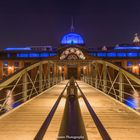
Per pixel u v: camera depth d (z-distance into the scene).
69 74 86.62
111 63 20.59
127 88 50.47
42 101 16.34
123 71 15.89
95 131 7.95
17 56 94.12
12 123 9.27
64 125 2.75
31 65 19.12
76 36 99.38
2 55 94.50
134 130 8.19
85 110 12.24
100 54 92.25
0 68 92.56
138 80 12.02
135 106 21.34
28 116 10.71
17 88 52.34
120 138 7.18
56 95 21.00
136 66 90.31
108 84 42.75
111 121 9.72
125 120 9.91
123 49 94.50
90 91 25.69
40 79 24.48
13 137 7.29
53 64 43.50
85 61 43.09
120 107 13.55
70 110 3.16
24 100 17.52
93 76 42.31
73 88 4.86
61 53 64.50
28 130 8.16
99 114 11.31
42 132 3.24
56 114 11.03
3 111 14.66
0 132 7.90
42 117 10.48
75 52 63.75
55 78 42.38
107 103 15.35
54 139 7.08
